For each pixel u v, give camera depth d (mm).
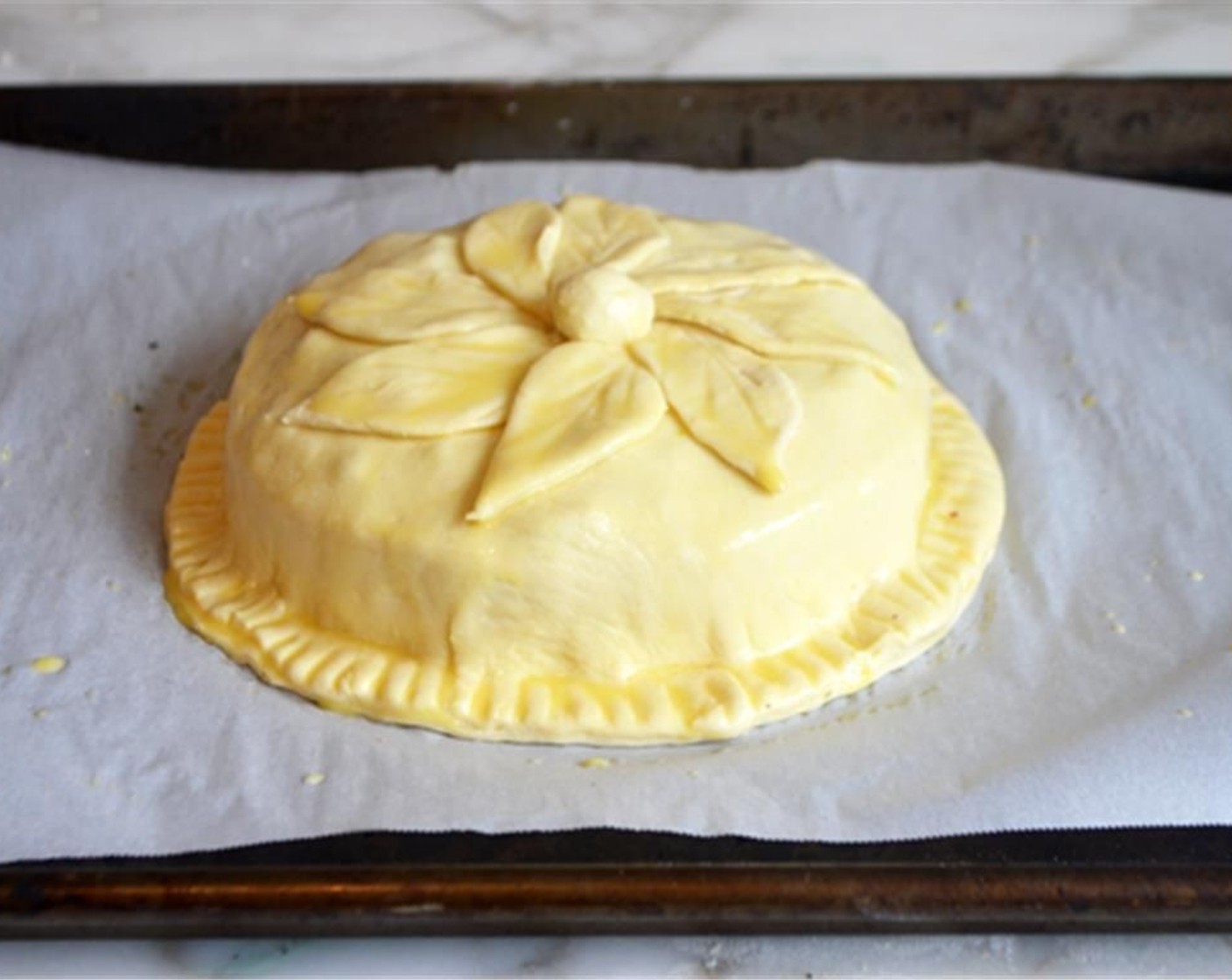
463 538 598
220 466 700
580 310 625
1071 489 711
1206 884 545
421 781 585
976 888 544
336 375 627
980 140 856
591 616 602
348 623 620
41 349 763
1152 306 789
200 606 642
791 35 917
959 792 580
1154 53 915
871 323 676
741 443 607
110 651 634
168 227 812
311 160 858
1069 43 915
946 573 647
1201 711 606
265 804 577
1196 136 849
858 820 569
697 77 889
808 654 618
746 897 542
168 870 550
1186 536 690
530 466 595
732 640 609
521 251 666
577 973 551
